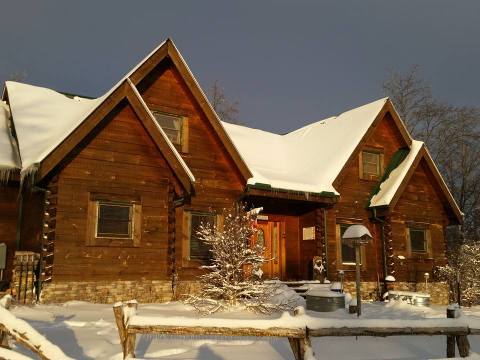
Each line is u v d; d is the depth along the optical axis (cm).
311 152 1836
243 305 1029
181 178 1239
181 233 1346
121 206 1231
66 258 1127
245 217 1199
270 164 1717
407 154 1836
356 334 534
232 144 1417
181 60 1391
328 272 1595
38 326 784
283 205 1673
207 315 950
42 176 1060
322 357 666
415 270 1781
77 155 1183
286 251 1662
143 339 690
